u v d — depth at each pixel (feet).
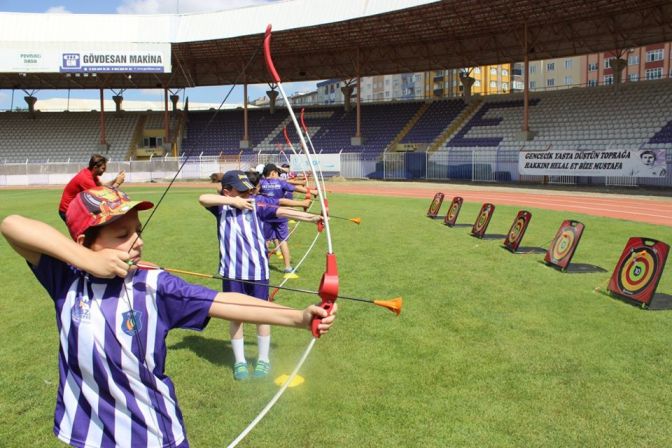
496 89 297.94
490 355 16.81
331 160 125.18
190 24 124.26
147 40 123.24
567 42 119.44
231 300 7.27
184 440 7.54
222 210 16.56
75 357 7.04
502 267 29.37
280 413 13.26
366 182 117.60
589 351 17.03
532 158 95.76
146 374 7.13
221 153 132.16
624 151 84.89
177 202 71.92
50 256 7.03
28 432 12.51
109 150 146.41
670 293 23.44
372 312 21.30
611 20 108.58
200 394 14.39
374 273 28.07
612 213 55.67
